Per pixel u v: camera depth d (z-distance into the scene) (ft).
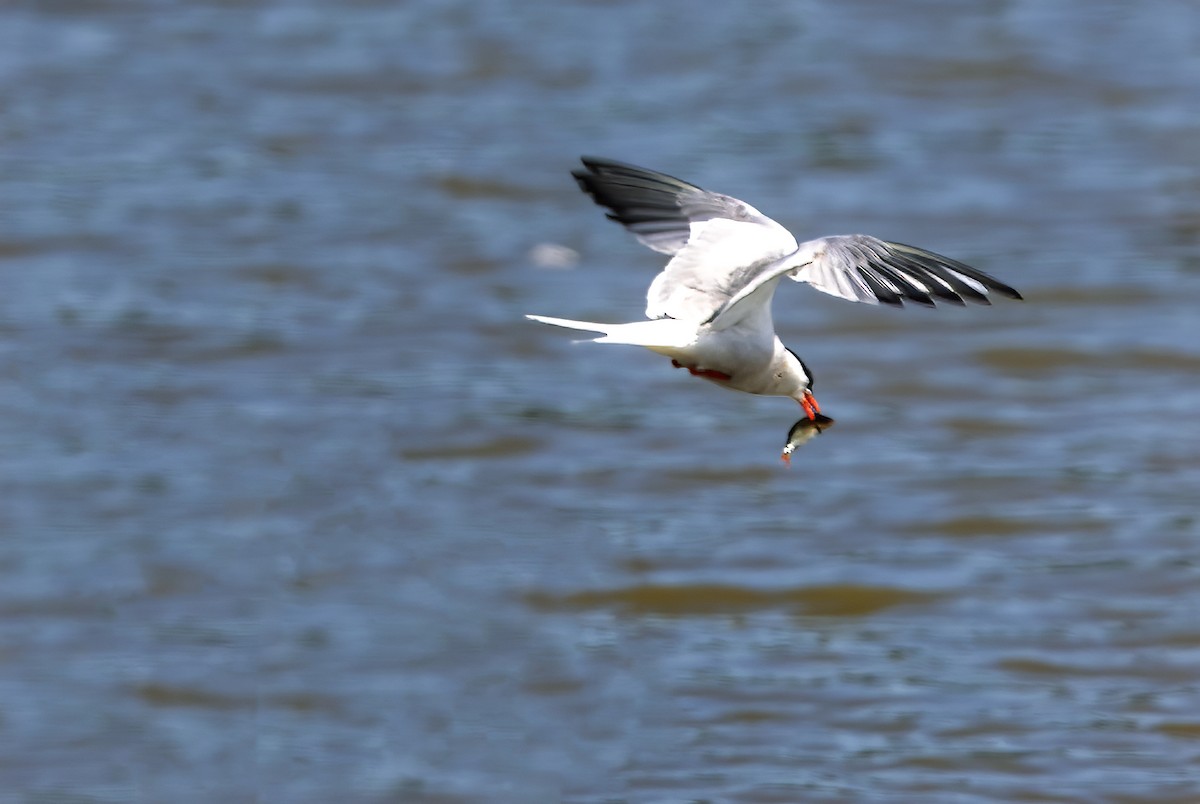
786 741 39.68
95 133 93.76
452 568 48.78
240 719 40.73
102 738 40.09
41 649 43.80
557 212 82.58
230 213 81.92
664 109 97.81
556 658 43.70
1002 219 81.97
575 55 107.04
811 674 42.88
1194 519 51.98
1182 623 45.50
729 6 116.06
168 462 55.42
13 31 110.73
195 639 44.39
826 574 48.67
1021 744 39.47
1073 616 46.09
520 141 92.48
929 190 86.07
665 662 43.60
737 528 51.78
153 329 67.51
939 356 66.64
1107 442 58.44
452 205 83.51
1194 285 73.41
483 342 67.10
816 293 73.10
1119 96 99.04
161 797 37.68
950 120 96.17
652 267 75.56
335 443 57.41
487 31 111.04
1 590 46.60
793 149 91.81
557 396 62.13
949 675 42.88
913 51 106.01
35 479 53.72
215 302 70.79
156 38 110.01
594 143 92.17
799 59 105.70
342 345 66.33
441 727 40.52
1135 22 110.93
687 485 54.90
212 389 61.82
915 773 38.24
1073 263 76.13
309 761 39.22
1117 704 41.29
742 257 28.48
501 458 56.65
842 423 60.44
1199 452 57.21
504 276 74.43
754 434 59.06
